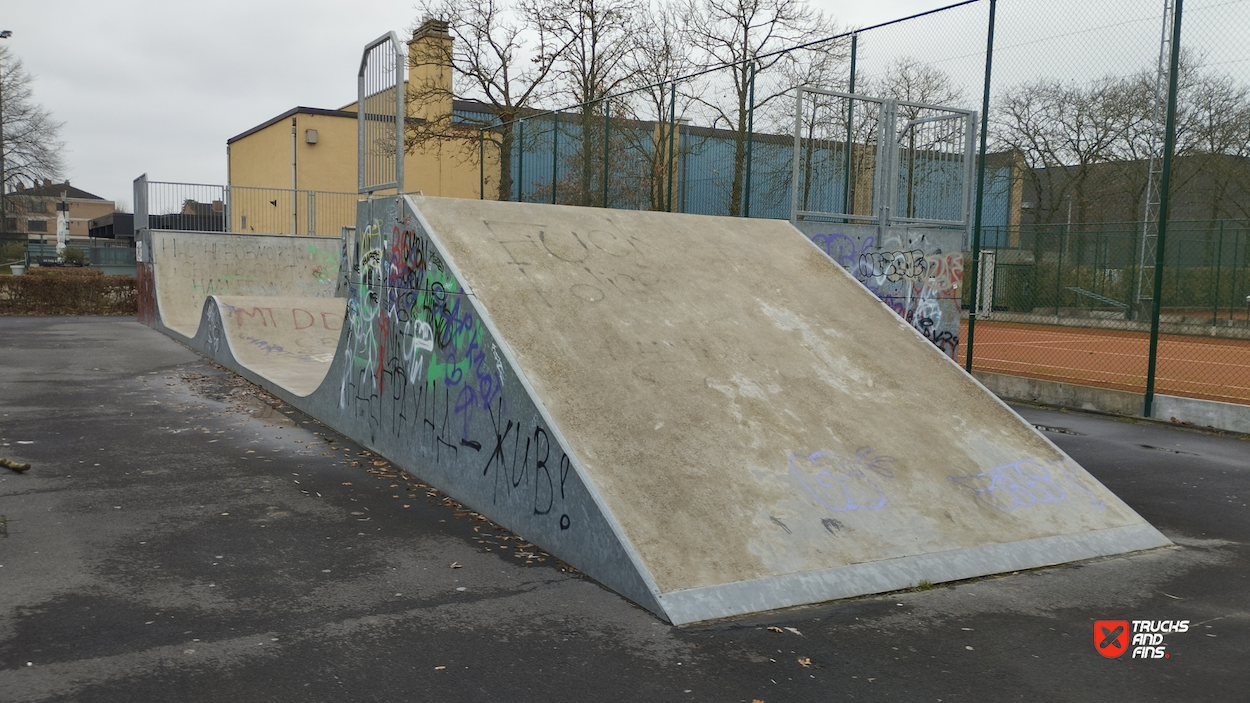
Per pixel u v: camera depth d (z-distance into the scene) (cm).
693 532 495
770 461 571
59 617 427
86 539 550
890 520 546
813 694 368
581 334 645
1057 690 378
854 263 1118
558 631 426
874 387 696
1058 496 619
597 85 2617
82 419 935
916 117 1259
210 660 385
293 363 1320
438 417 694
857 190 1251
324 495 672
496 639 415
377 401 816
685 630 430
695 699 361
